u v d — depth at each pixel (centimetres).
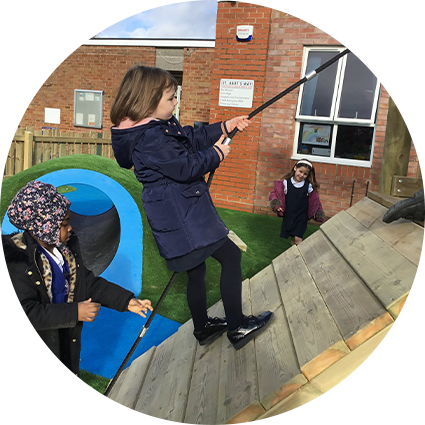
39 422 193
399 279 170
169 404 220
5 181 482
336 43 732
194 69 1246
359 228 253
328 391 168
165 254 200
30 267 177
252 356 210
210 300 406
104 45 1368
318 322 192
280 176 793
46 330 183
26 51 1481
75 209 816
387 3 697
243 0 766
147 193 201
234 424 175
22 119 1535
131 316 371
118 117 201
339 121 755
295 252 297
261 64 775
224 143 215
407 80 327
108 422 236
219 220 204
